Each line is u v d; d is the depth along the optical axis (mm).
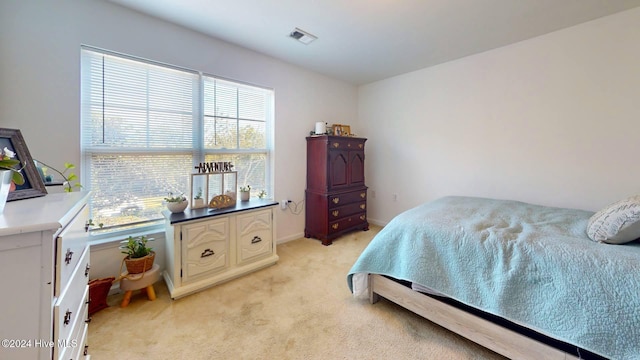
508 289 1283
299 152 3424
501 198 2838
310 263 2641
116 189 2104
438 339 1545
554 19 2201
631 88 2092
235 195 2551
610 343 1022
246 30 2402
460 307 1493
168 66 2297
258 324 1672
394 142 3820
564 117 2412
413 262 1619
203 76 2537
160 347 1460
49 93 1772
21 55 1674
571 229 1579
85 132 1948
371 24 2277
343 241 3332
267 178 3170
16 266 699
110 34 1985
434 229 1645
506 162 2789
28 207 902
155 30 2197
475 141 3012
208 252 2141
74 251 972
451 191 3252
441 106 3285
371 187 4172
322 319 1728
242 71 2787
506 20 2209
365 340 1532
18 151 1072
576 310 1105
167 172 2361
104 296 1813
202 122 2555
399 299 1744
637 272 1042
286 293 2059
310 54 2963
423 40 2590
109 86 2037
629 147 2121
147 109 2225
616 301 1035
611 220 1279
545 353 1197
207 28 2373
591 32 2234
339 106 3938
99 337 1526
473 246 1458
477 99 2969
